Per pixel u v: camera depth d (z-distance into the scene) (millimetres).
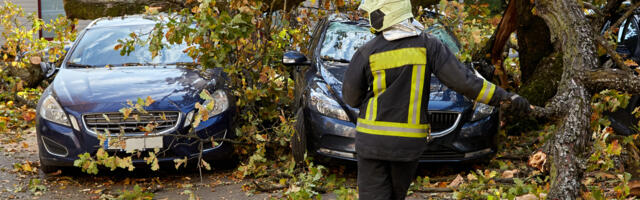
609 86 3467
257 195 4812
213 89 5402
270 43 6102
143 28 6645
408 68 2908
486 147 5082
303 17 6574
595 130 4164
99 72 5785
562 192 3254
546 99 6543
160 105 5098
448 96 5047
